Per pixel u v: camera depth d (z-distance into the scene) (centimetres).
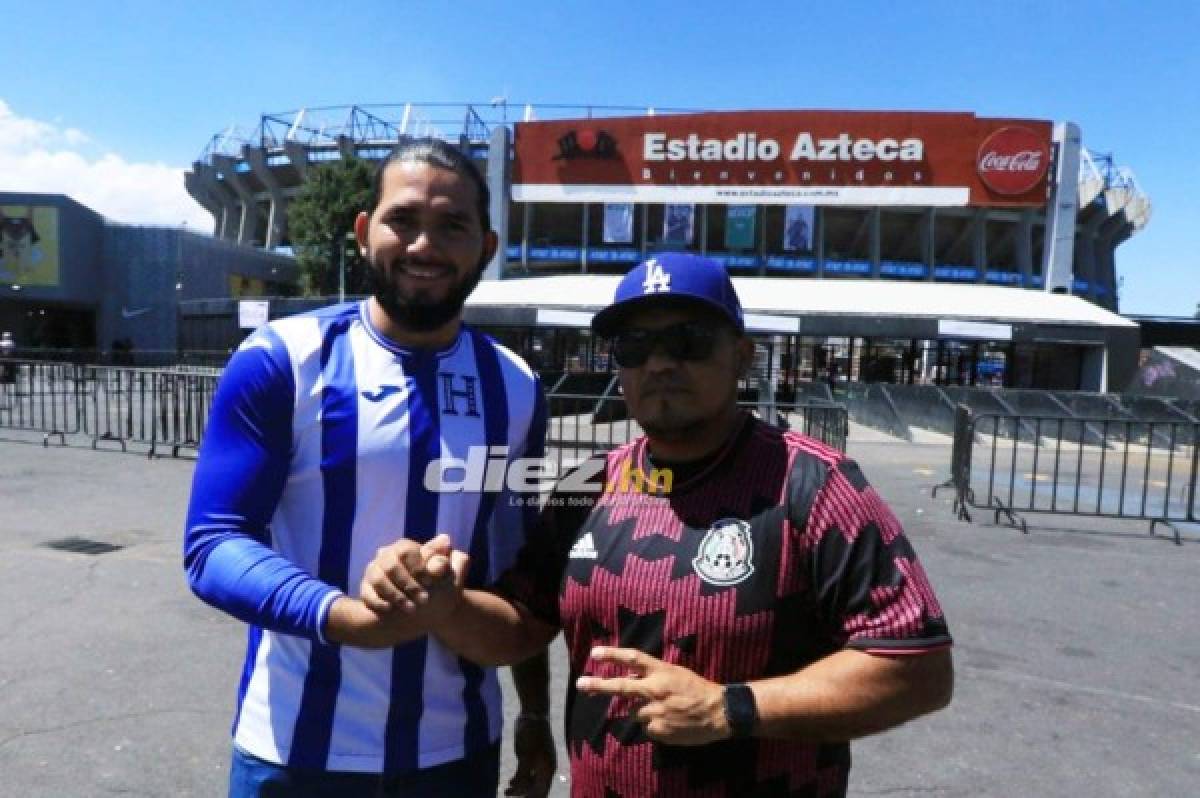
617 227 3869
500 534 181
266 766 160
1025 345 2653
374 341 165
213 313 3562
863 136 3494
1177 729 356
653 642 143
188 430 1066
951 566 626
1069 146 3416
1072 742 342
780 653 137
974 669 420
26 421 1377
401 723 162
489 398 176
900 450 1442
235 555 138
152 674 379
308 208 4391
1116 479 1147
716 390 147
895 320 2488
